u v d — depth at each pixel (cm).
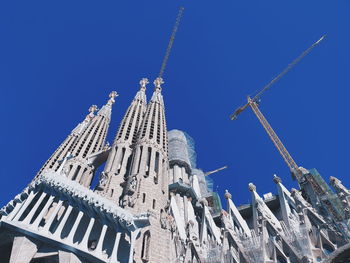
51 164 7869
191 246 4984
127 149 7062
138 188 5550
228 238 4959
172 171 8412
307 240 4344
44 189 4366
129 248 4094
